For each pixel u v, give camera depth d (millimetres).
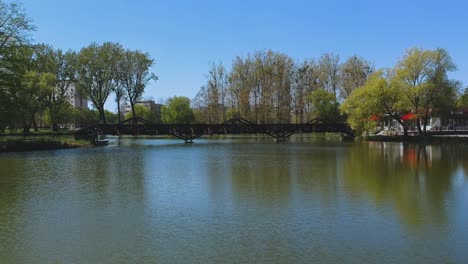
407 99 65500
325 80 98500
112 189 23438
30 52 57906
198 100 108125
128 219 16922
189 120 126062
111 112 144125
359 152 46906
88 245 13812
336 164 34875
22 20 51688
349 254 12773
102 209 18625
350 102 69562
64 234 14992
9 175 29188
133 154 47094
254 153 47531
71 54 80312
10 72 52156
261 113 98250
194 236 14633
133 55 83312
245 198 20688
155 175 28984
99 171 31312
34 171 31344
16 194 22078
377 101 65562
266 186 24031
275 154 45844
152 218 17047
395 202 19484
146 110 129500
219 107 103250
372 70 92750
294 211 17953
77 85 80750
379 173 28906
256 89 99188
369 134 77375
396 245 13531
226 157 42656
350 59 94438
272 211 18000
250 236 14562
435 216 16938
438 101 64438
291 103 99938
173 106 127125
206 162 37594
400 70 64938
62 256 12867
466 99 91250
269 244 13727
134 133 69938
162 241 14148
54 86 77562
